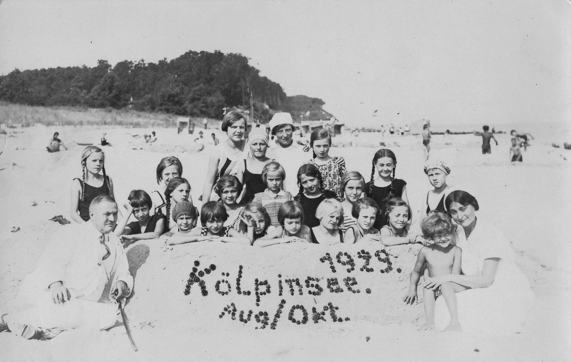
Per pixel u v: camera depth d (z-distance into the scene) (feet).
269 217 21.63
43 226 22.94
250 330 19.76
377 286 20.65
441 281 20.76
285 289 20.38
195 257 20.65
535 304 21.20
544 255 23.39
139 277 20.42
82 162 23.43
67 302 20.01
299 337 19.53
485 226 21.76
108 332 19.75
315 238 21.67
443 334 20.17
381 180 23.08
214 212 21.21
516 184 24.57
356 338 19.53
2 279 21.06
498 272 21.15
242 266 20.56
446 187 23.36
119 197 23.48
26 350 19.38
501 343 20.02
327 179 22.50
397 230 21.77
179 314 20.02
